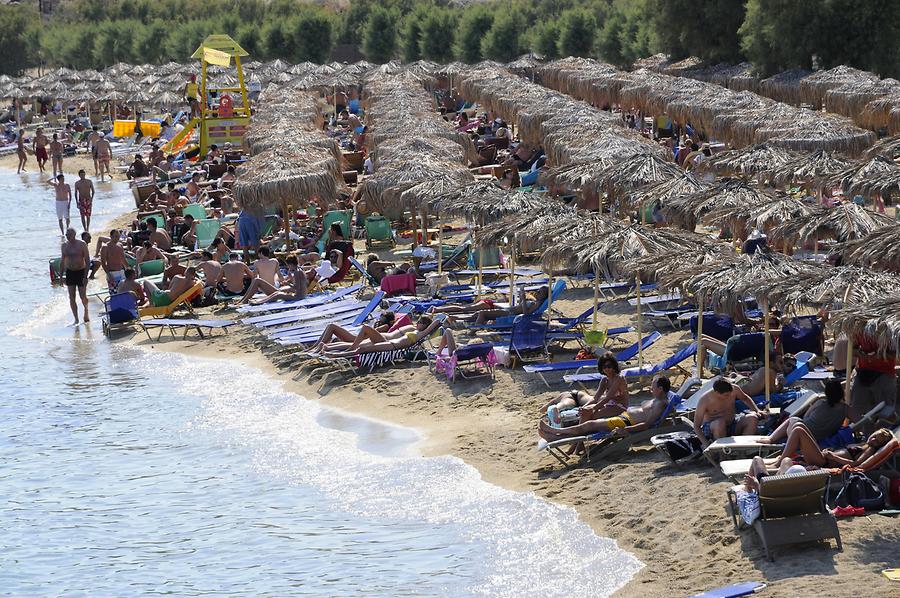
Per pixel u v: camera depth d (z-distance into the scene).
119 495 49.53
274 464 52.56
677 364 57.56
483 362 61.31
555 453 49.41
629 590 35.94
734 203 72.50
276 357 70.88
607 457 47.94
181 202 118.19
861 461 39.53
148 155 191.50
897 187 75.88
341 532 43.84
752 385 48.41
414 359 65.94
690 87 150.88
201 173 145.88
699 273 50.62
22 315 88.00
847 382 46.84
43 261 110.88
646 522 40.78
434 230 102.75
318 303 80.38
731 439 43.06
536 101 147.25
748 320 60.56
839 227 62.19
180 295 82.06
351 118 191.12
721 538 37.84
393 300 76.25
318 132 128.00
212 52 175.88
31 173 189.25
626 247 59.06
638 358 58.22
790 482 35.09
